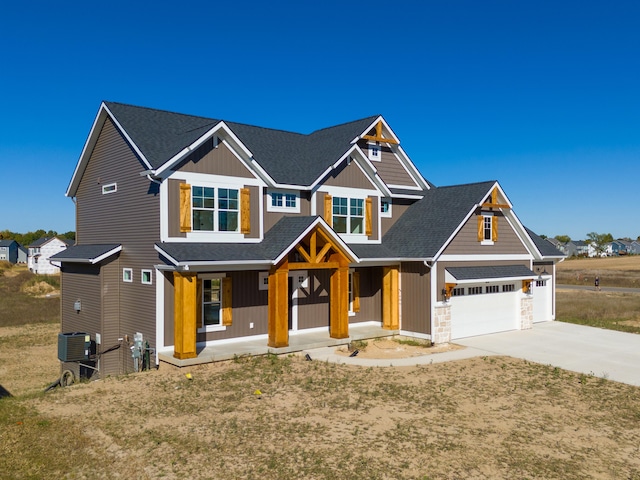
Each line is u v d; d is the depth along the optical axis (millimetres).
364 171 23234
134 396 14312
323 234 19781
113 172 20406
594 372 17422
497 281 24359
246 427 12203
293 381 15812
